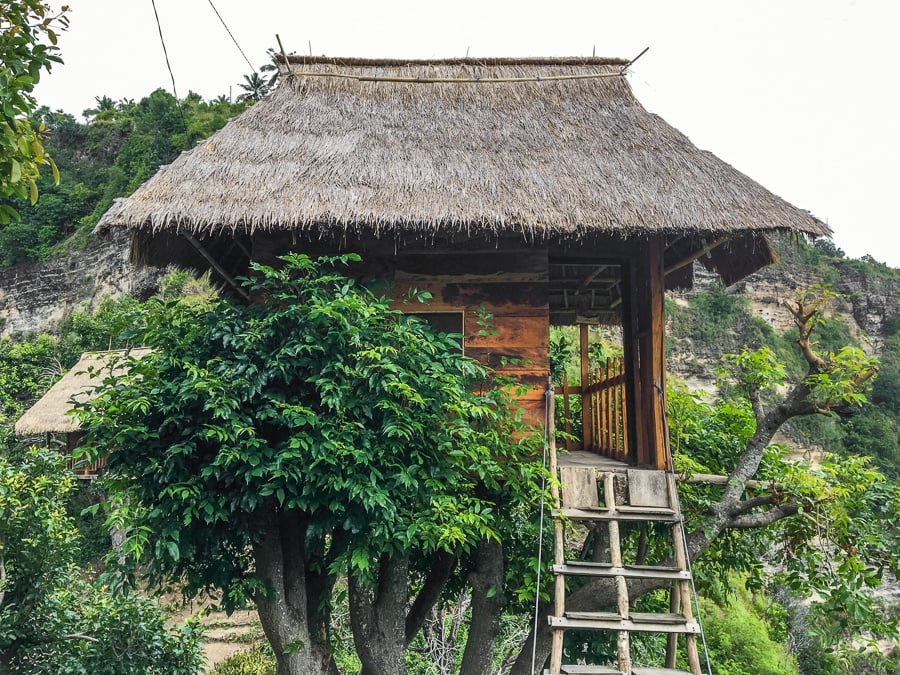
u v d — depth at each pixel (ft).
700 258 25.12
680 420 25.43
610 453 25.14
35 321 146.82
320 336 17.60
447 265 21.07
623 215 19.47
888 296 196.65
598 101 25.48
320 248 20.90
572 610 21.71
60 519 28.09
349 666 36.63
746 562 28.25
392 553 18.17
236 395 16.87
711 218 19.58
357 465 17.04
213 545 18.86
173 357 17.49
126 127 174.91
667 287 29.40
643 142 23.21
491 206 19.44
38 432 65.36
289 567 20.40
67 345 118.32
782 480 21.08
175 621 51.98
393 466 17.29
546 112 24.89
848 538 20.65
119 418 17.48
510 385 19.74
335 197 19.43
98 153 174.50
